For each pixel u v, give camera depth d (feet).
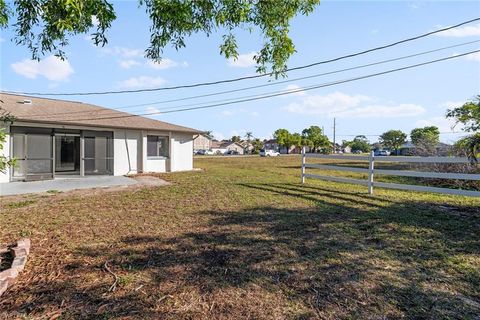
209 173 54.39
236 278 10.84
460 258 12.44
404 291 9.77
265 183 38.63
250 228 17.34
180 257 12.89
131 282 10.51
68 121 43.70
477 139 23.39
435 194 28.60
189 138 61.67
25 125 41.01
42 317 8.34
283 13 14.37
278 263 12.17
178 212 21.75
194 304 9.07
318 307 8.88
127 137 51.72
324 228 17.12
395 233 15.97
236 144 309.42
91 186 36.32
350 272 11.27
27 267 11.87
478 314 8.42
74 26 11.60
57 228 17.58
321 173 58.59
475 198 25.91
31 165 42.75
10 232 16.78
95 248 14.07
